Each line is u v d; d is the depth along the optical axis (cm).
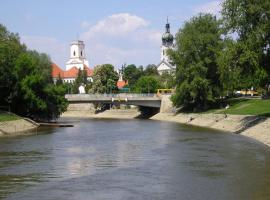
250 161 5000
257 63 7325
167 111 14838
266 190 3641
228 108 11931
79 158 5366
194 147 6297
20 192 3644
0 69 10106
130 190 3694
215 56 11925
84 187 3806
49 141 7244
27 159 5297
